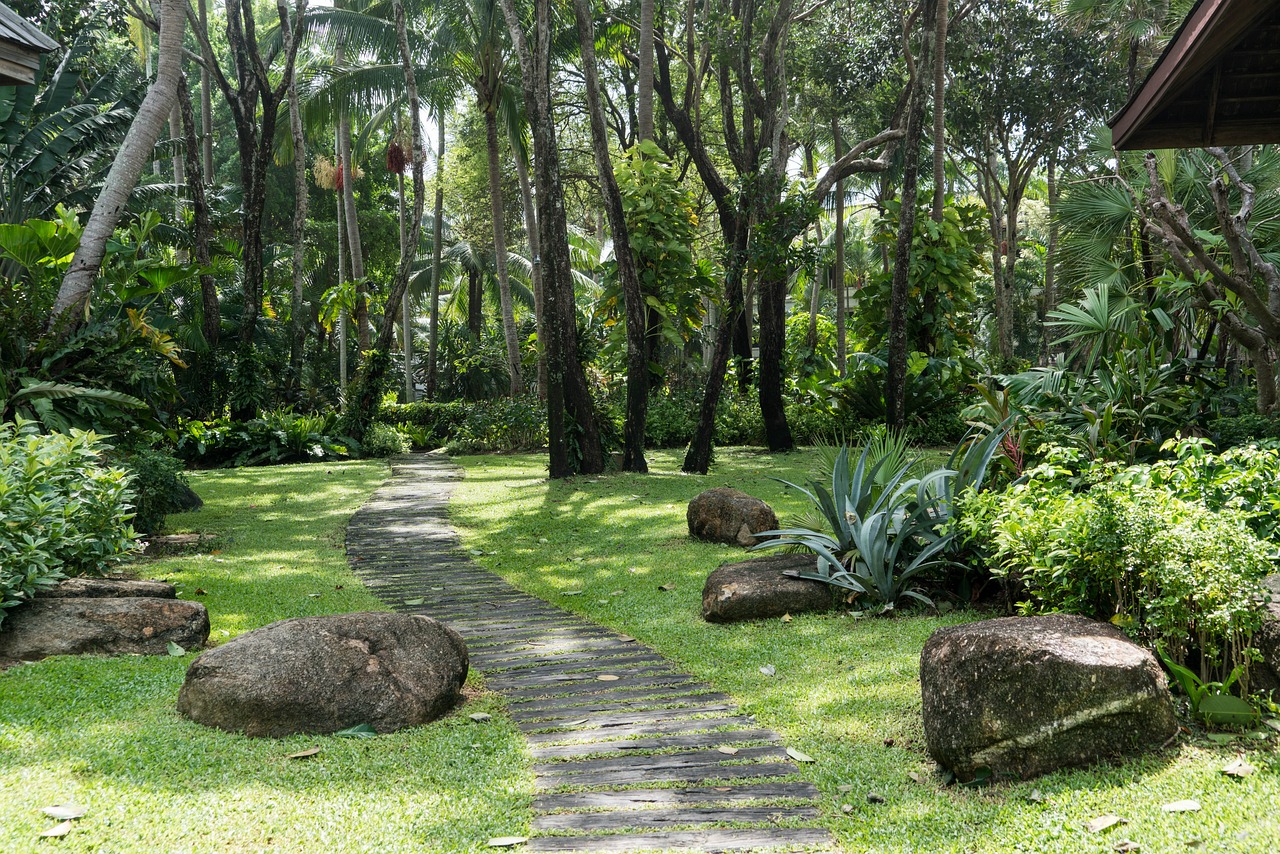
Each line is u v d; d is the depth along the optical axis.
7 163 14.95
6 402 8.72
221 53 34.75
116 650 5.11
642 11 17.48
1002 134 24.55
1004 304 25.20
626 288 14.37
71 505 5.64
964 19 21.38
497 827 3.19
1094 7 16.31
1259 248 11.17
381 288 34.06
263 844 3.02
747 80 16.14
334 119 23.02
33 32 6.62
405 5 21.94
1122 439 7.82
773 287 17.88
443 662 4.55
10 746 3.69
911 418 17.91
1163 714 3.40
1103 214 11.72
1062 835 2.88
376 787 3.53
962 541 5.84
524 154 21.88
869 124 23.86
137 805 3.21
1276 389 8.43
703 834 3.16
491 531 10.22
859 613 5.93
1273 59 6.94
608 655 5.57
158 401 11.41
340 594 7.07
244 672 4.13
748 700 4.60
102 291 12.74
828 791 3.50
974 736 3.42
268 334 24.70
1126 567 4.00
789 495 11.75
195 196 19.17
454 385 29.69
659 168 18.95
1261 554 3.78
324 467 17.50
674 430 19.81
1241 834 2.68
